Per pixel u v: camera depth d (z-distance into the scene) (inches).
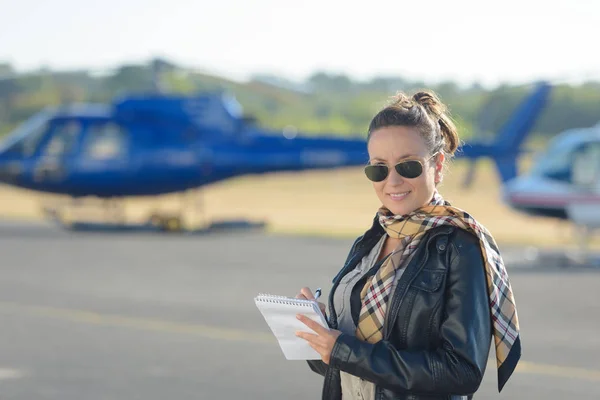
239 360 527.5
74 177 1497.3
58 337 601.3
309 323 169.3
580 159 1184.2
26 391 452.1
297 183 3127.5
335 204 2331.4
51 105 5039.4
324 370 192.9
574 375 494.3
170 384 466.6
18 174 1502.2
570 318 693.9
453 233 168.4
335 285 183.2
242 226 1505.9
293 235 1507.1
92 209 1651.1
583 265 1084.5
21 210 2170.3
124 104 1508.4
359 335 172.2
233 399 436.1
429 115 176.7
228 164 1504.7
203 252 1202.0
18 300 772.0
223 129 1515.7
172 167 1497.3
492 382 474.3
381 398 171.3
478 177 3159.5
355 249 184.7
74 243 1318.9
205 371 498.0
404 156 172.4
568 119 4623.5
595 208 1162.0
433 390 162.9
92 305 743.7
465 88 4087.1
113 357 535.8
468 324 163.0
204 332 621.6
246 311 715.4
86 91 5157.5
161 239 1401.3
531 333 628.4
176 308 728.3
